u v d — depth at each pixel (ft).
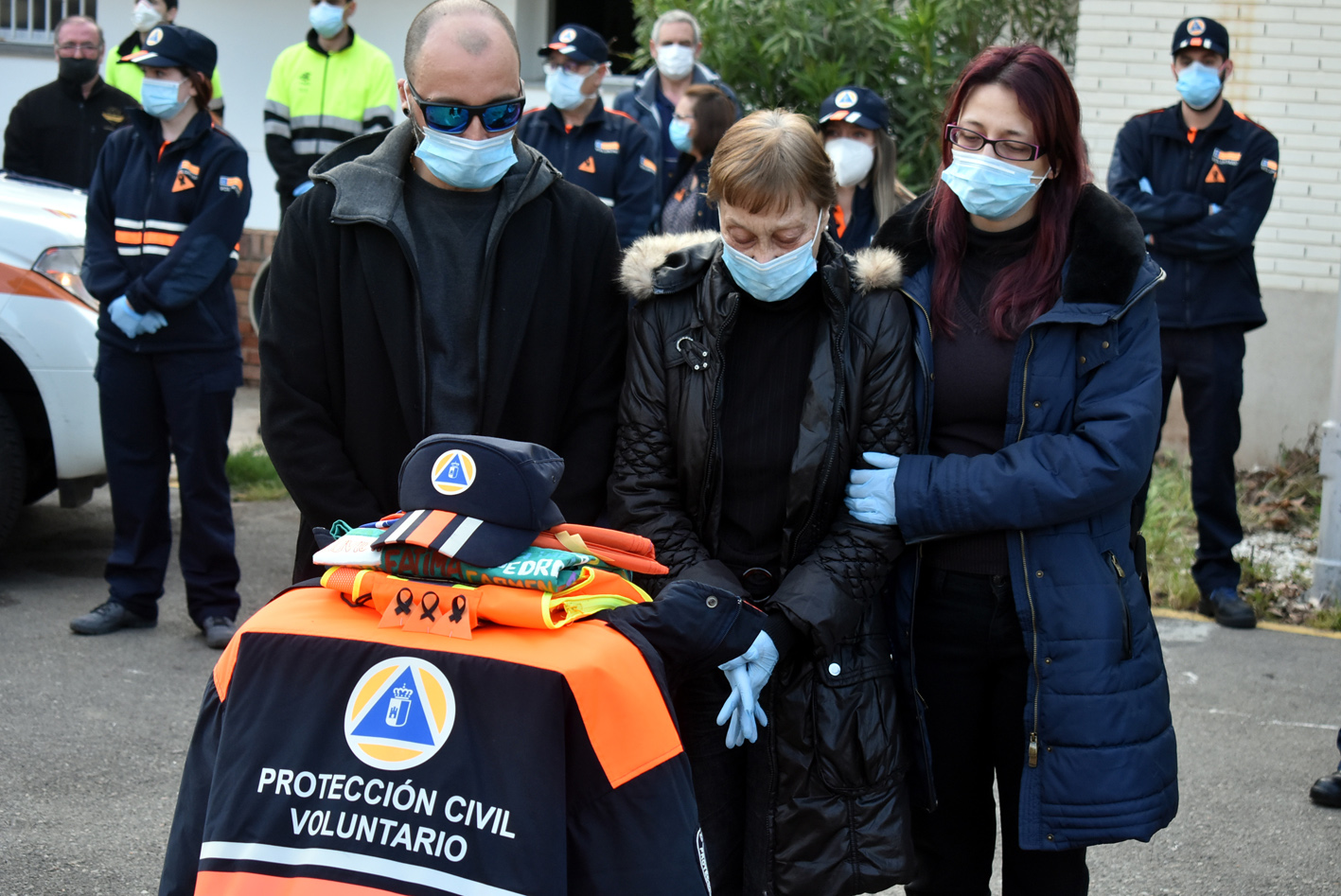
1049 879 7.97
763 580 7.83
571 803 5.55
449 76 7.49
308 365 8.05
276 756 5.60
